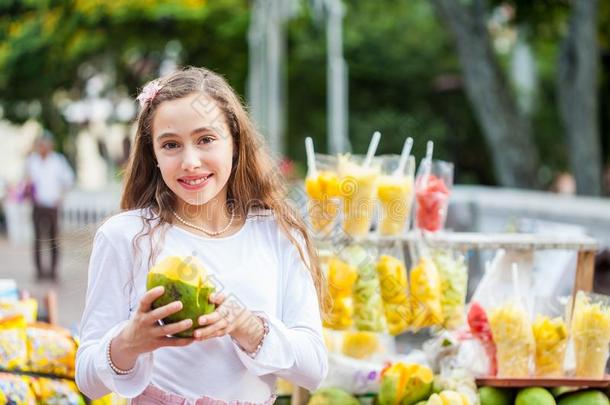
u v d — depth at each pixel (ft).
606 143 77.56
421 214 14.90
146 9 74.74
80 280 11.39
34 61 84.48
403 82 94.68
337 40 65.05
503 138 51.06
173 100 9.61
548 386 13.89
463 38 50.78
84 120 95.45
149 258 9.55
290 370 9.48
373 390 15.11
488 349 14.34
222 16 83.71
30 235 71.72
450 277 14.84
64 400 13.80
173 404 9.52
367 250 14.69
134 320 8.67
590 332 13.85
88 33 79.15
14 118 94.12
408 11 95.14
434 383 14.08
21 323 13.99
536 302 14.97
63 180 47.16
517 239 15.24
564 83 48.60
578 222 37.78
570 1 49.55
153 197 10.10
